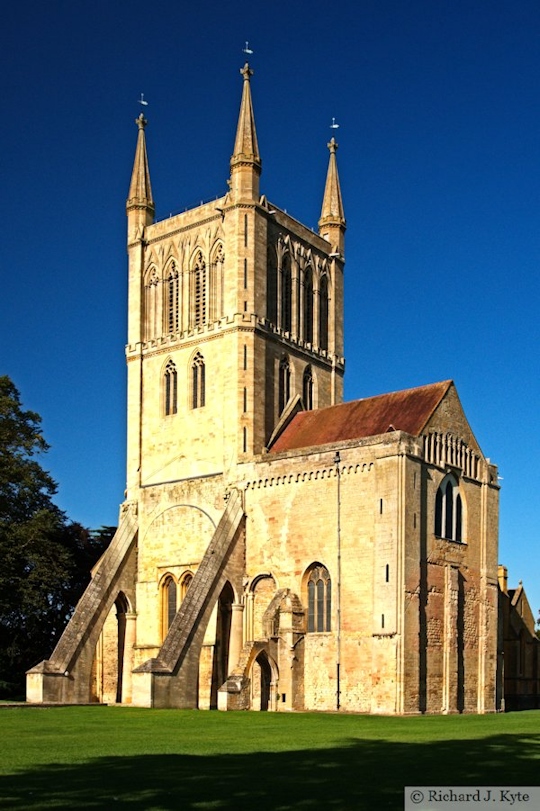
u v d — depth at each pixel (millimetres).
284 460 84000
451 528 82062
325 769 34812
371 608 75625
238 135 93375
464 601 82500
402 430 80938
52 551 94125
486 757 38656
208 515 88812
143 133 103562
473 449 86375
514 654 104062
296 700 77938
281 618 79312
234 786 30641
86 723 57219
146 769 34750
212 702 82625
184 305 95625
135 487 95562
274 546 83375
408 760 37594
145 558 93062
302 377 96312
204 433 91188
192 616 77938
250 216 91812
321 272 102062
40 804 27297
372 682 74125
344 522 78750
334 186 106375
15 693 95188
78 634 83125
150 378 97438
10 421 95312
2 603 87750
